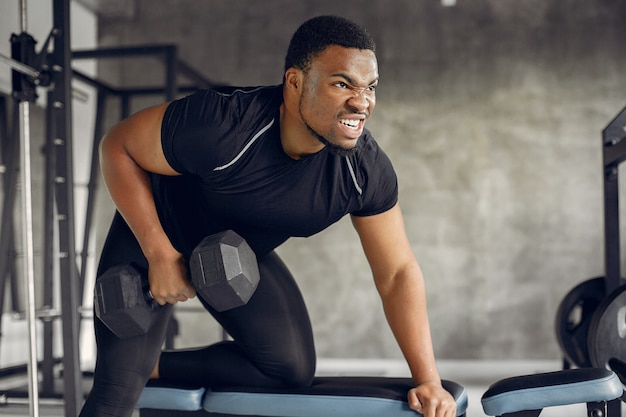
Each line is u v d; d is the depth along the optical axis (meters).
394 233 1.66
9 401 3.64
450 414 1.54
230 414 1.74
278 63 5.43
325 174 1.48
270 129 1.42
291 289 1.85
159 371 1.88
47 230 3.89
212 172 1.45
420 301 1.67
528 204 5.15
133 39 5.54
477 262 5.16
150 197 1.50
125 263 1.55
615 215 2.93
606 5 5.20
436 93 5.28
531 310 5.11
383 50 5.34
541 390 1.50
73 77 4.15
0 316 3.68
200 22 5.51
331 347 5.23
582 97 5.17
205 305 1.80
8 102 4.21
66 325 2.82
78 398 2.81
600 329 2.41
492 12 5.28
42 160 4.63
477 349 5.12
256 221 1.56
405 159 5.27
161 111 1.45
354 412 1.62
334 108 1.27
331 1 5.41
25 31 2.45
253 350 1.76
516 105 5.21
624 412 3.22
